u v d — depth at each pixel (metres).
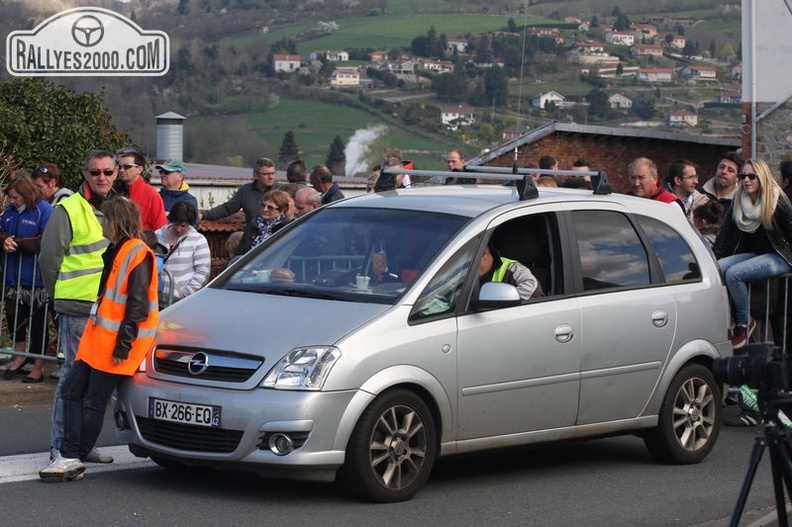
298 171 17.98
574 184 19.47
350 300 9.77
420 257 10.01
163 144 37.81
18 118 29.06
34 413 13.15
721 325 11.87
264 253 10.89
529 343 10.21
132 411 9.55
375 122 66.25
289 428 8.88
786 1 25.62
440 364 9.60
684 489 10.53
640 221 11.59
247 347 9.21
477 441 9.98
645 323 11.15
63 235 10.82
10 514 8.81
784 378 6.97
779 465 7.07
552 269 10.72
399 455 9.43
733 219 13.92
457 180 20.00
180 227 13.48
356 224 10.67
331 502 9.43
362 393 9.11
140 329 9.63
